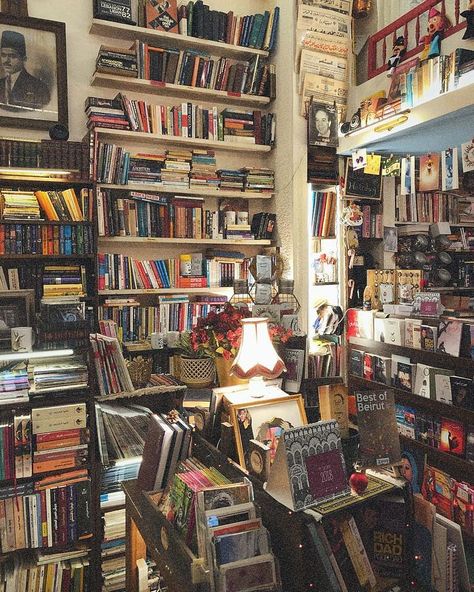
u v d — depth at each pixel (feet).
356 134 12.51
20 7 11.00
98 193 11.14
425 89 10.49
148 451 6.89
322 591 4.65
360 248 14.38
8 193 9.45
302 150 12.87
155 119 11.94
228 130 12.89
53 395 8.17
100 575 8.66
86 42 11.82
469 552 9.11
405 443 11.05
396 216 14.28
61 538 8.32
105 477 8.87
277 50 13.29
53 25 11.25
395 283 13.15
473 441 9.58
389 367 11.71
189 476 5.82
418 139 12.01
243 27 12.92
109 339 9.42
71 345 8.36
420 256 14.12
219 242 12.70
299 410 6.57
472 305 12.65
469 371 10.16
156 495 6.28
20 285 9.68
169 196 12.40
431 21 10.82
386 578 5.41
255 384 6.68
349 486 5.23
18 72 11.02
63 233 9.84
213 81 12.62
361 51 13.78
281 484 4.98
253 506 4.95
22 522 8.09
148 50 11.84
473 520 9.14
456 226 15.51
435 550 5.82
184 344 10.23
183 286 12.35
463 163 10.07
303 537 4.70
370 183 13.58
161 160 12.01
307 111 12.73
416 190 11.88
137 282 11.84
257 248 13.98
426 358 10.61
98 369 9.22
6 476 7.95
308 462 5.04
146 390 9.52
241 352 6.81
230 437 6.11
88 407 8.45
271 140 13.37
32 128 11.23
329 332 13.24
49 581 8.35
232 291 13.12
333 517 5.04
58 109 11.34
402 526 5.43
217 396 6.72
